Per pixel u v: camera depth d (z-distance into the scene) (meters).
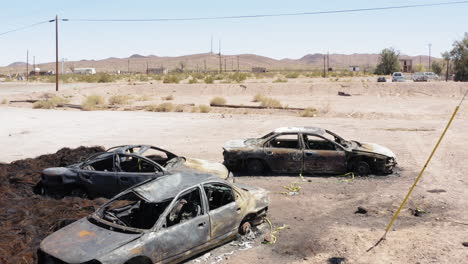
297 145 13.63
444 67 87.19
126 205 7.70
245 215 8.12
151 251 6.38
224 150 13.48
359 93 49.00
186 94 53.25
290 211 9.95
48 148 18.20
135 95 51.47
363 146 13.55
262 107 34.75
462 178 12.43
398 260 7.12
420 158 15.34
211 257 7.46
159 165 10.09
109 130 23.06
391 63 107.12
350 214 9.63
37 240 7.60
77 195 10.53
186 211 7.32
